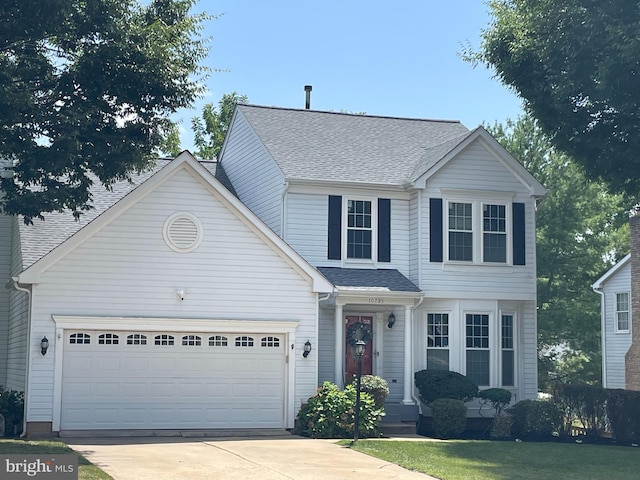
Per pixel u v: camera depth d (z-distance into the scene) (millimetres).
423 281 27922
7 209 20234
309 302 25141
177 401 23922
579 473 18359
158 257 23844
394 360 28297
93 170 20953
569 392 26516
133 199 23641
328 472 17297
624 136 23141
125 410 23406
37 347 22547
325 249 28062
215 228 24406
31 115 19609
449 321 28234
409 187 28250
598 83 21391
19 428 23250
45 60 20250
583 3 21969
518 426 26359
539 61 23703
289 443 21906
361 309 28156
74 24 19984
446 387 26547
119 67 19875
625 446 24359
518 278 28922
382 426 25125
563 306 41625
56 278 22844
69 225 25000
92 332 23266
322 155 29594
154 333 23828
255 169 30766
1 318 28203
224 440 22406
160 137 21312
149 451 19766
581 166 24609
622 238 46375
